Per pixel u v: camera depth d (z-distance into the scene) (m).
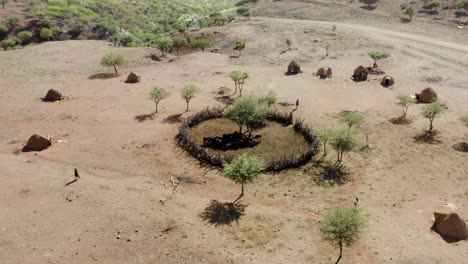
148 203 31.50
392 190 33.31
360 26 88.75
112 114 47.44
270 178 35.41
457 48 71.69
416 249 26.92
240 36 82.00
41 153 39.06
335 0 112.00
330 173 35.81
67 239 27.78
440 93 52.59
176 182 34.75
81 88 56.09
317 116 46.81
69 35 98.06
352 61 65.81
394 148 39.75
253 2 132.00
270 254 26.58
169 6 151.50
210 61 68.25
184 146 40.34
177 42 83.00
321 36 79.25
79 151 39.34
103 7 124.12
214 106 49.56
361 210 29.52
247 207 31.38
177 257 26.25
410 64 63.56
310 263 25.84
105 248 27.00
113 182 34.38
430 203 31.61
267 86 56.06
